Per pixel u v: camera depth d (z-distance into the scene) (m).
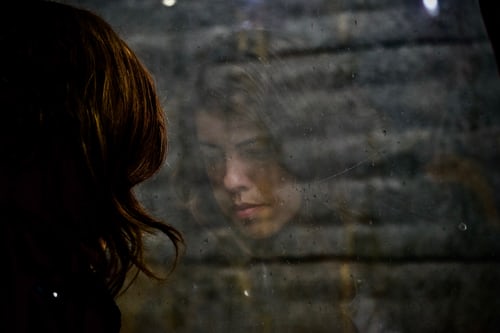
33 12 0.89
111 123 0.89
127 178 0.93
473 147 1.74
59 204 0.82
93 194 0.86
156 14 1.85
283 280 1.79
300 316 1.79
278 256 1.78
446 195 1.73
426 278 1.73
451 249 1.73
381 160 1.74
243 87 1.69
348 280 1.75
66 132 0.84
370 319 1.74
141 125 0.95
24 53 0.85
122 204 0.92
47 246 0.80
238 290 1.83
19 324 0.74
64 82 0.85
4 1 0.89
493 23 1.29
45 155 0.82
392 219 1.74
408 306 1.73
